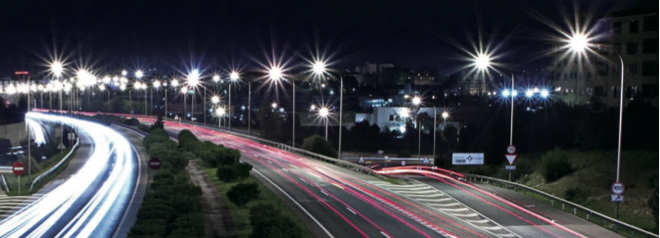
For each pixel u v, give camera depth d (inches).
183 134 2765.7
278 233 832.9
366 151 3316.9
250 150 2704.2
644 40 2434.8
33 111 6087.6
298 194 1492.4
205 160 2018.9
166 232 816.3
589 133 1911.9
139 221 852.0
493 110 3250.5
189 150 2445.9
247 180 1656.0
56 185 1737.2
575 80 2965.1
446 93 6496.1
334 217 1208.2
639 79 2449.6
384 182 1780.3
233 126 4308.6
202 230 850.8
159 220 847.1
